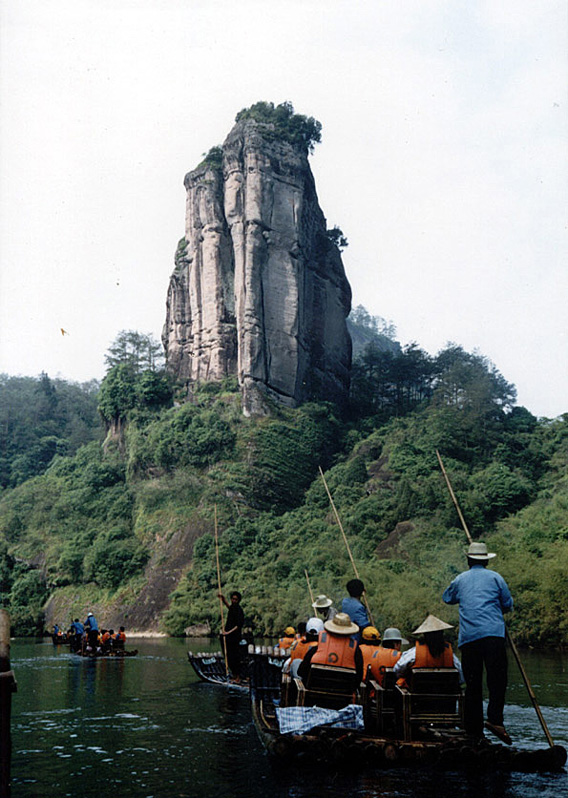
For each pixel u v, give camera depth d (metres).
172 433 111.19
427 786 7.97
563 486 101.06
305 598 66.75
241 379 116.19
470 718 9.79
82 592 96.00
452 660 9.88
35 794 7.80
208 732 11.70
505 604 10.08
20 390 190.25
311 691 9.96
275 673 15.14
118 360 134.00
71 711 14.34
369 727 10.52
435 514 89.75
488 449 116.62
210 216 125.94
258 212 121.06
